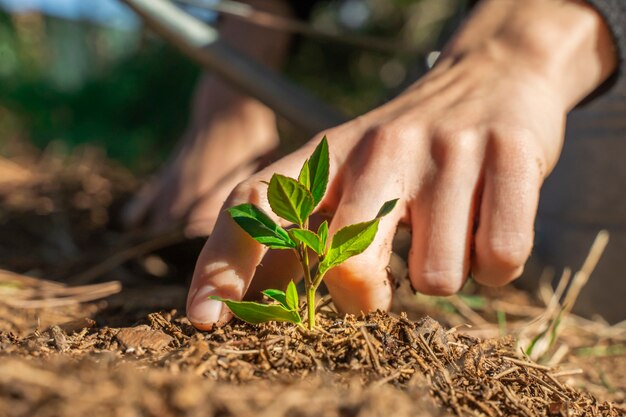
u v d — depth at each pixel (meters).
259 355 0.25
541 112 0.33
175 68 1.23
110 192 0.70
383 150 0.31
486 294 0.48
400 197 0.31
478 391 0.26
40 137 1.11
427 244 0.31
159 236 0.51
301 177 0.26
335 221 0.30
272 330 0.26
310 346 0.26
